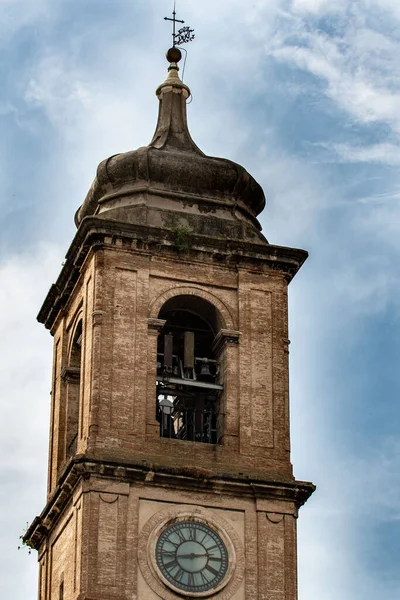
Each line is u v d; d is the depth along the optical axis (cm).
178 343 7506
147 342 7212
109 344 7175
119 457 6975
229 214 7594
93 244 7319
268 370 7312
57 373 7675
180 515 6956
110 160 7625
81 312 7456
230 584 6906
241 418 7206
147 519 6931
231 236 7506
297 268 7506
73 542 6956
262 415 7231
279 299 7438
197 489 7006
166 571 6881
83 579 6775
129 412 7094
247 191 7675
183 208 7544
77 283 7538
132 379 7144
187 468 6994
